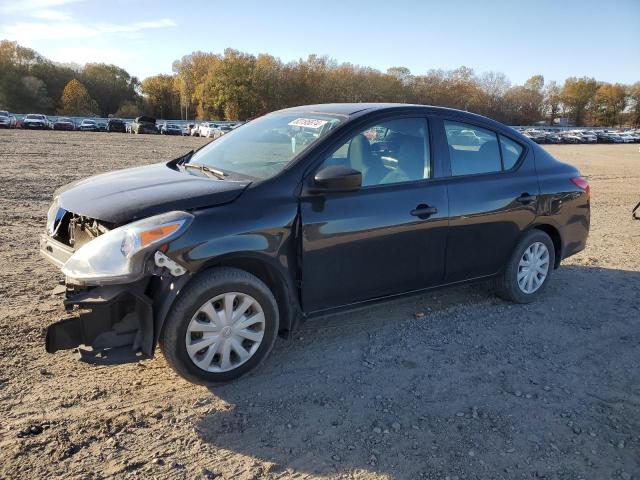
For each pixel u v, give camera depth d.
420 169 4.11
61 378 3.40
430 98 113.88
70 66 126.12
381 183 3.89
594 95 134.75
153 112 123.25
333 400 3.30
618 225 9.08
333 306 3.78
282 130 4.18
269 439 2.91
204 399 3.25
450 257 4.26
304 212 3.48
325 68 108.06
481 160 4.53
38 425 2.90
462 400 3.35
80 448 2.74
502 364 3.84
